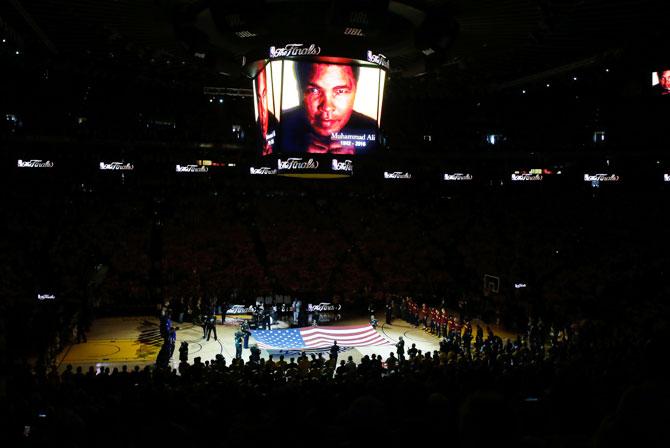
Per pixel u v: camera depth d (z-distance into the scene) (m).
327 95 23.02
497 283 41.03
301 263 47.06
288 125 22.75
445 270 48.16
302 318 38.41
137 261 43.94
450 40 21.78
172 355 30.42
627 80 40.66
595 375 14.45
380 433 4.68
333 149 23.16
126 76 38.19
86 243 45.16
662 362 3.33
